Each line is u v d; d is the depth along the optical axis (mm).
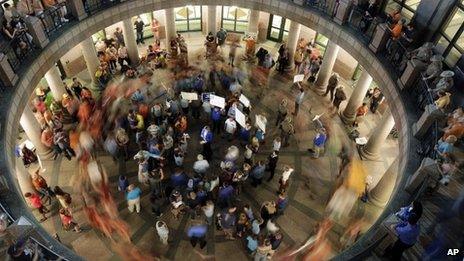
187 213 15516
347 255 9680
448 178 10734
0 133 12234
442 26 14086
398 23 14664
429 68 12852
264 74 21969
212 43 21906
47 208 15562
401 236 8688
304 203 16344
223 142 18125
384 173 15992
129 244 14719
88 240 14773
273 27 24062
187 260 14344
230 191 14945
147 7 18844
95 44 21422
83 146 17219
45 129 16766
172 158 17078
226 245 14711
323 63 19938
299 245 14984
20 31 14250
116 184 16500
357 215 15969
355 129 19109
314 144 17578
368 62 15656
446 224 10148
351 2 16156
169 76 21375
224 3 19625
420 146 12141
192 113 18781
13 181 11219
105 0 17547
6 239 9570
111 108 18984
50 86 18156
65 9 16609
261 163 15922
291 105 20406
